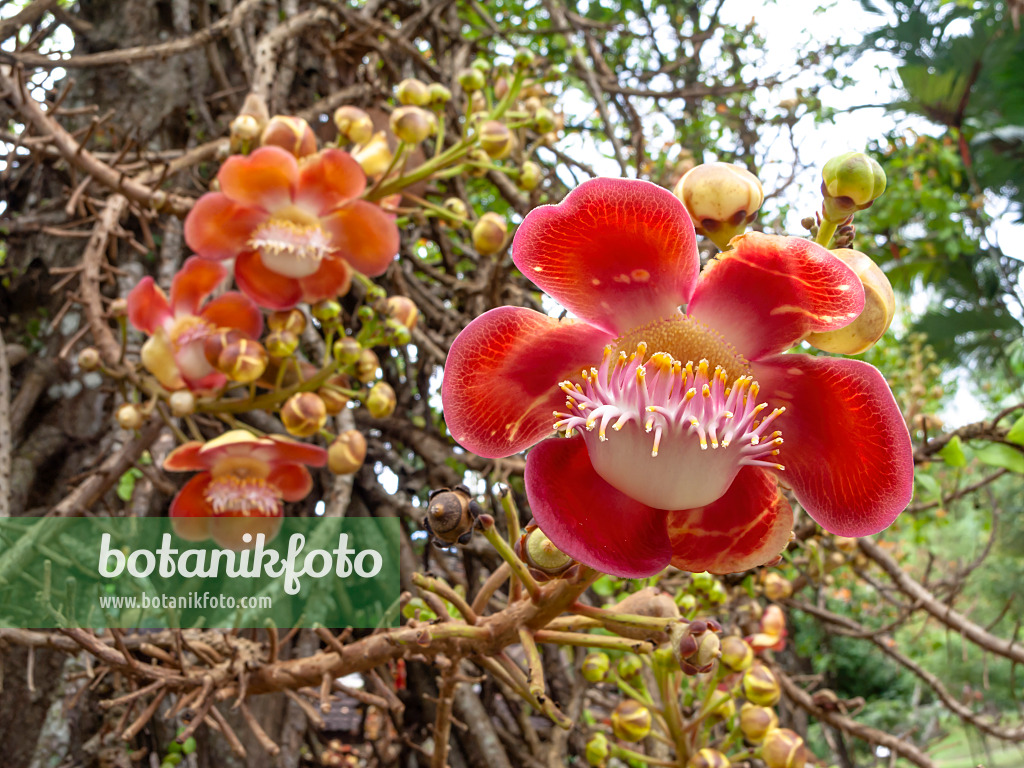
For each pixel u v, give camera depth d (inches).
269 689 12.1
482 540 21.4
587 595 20.8
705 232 8.5
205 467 16.0
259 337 16.7
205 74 28.2
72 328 23.7
